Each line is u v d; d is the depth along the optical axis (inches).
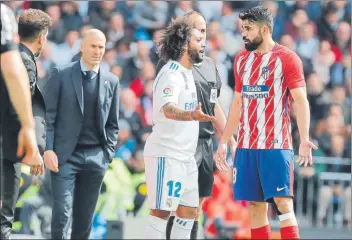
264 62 940.0
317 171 1624.0
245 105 954.7
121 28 1839.3
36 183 1364.4
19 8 1809.8
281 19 1943.9
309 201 1612.9
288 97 946.1
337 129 1745.8
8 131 790.5
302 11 1931.6
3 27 708.0
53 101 1055.0
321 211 1610.5
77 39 1793.8
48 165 1042.7
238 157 965.2
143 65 1765.5
